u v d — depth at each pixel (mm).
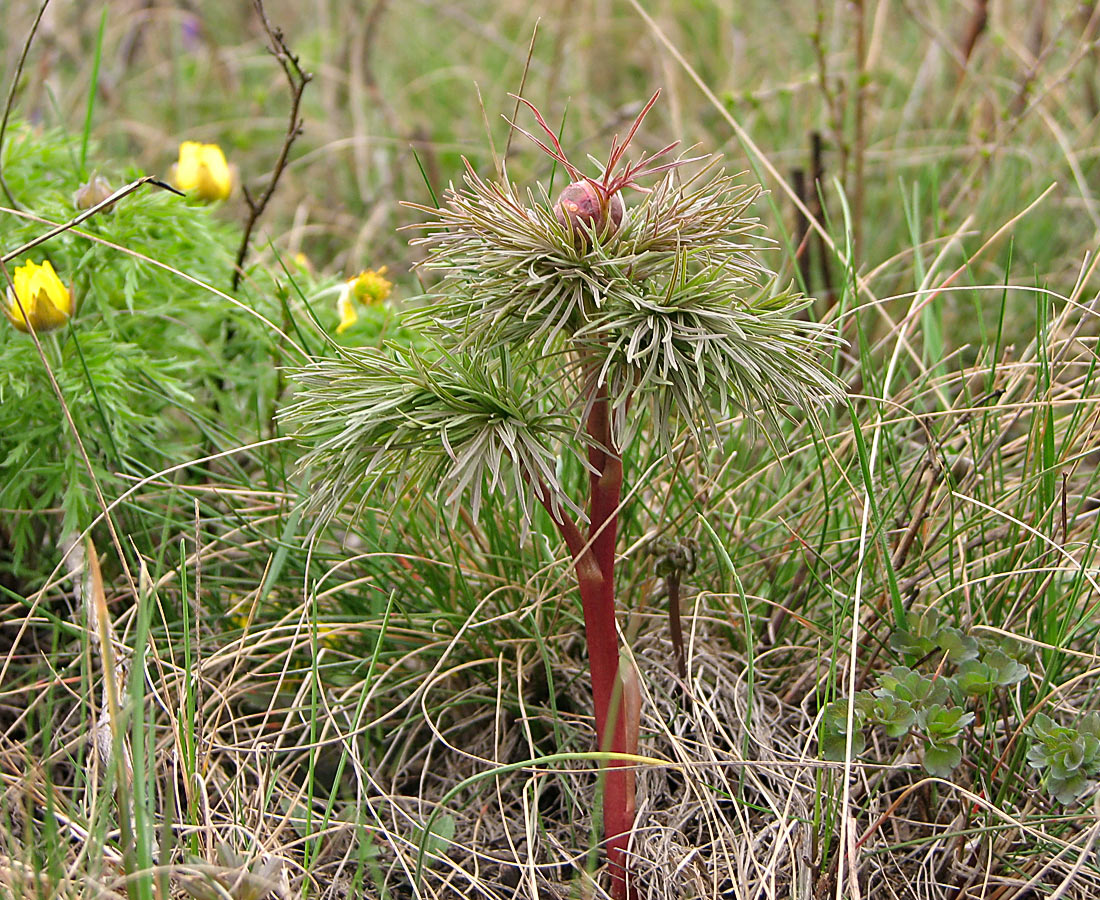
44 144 730
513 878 597
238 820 591
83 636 604
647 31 1349
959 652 604
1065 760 577
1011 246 668
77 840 587
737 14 1320
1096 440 684
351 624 648
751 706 603
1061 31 886
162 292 702
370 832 603
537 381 561
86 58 1325
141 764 539
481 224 528
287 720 626
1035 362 690
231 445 713
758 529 702
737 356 524
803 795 607
